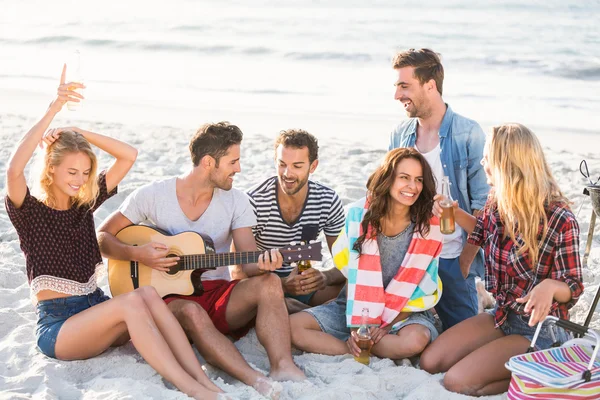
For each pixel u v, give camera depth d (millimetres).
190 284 4363
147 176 7914
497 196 3934
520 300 3719
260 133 10672
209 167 4316
